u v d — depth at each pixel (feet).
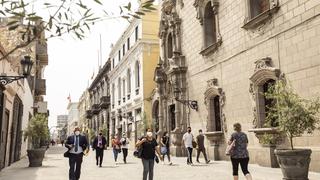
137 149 32.53
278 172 41.14
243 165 30.50
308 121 32.50
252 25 51.90
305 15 42.24
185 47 78.13
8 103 55.26
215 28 67.77
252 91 51.78
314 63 40.63
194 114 72.59
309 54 41.39
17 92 64.39
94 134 185.68
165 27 87.81
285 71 45.27
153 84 111.65
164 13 89.25
